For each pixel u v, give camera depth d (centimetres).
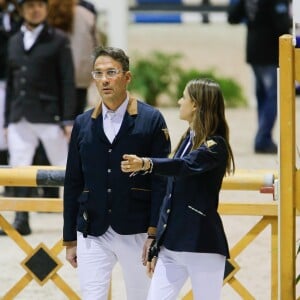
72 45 3200
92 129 1739
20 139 2909
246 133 4666
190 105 1669
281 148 1602
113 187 1728
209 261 1658
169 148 1747
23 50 2889
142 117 1734
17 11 3111
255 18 4141
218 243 1658
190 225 1647
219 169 1658
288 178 1602
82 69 3222
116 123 1736
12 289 2039
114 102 1723
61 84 2905
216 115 1661
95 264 1739
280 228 1614
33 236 2802
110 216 1728
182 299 2017
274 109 4122
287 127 1595
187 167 1608
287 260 1616
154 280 1673
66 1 3170
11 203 1997
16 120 2897
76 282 2372
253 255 2619
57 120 2902
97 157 1733
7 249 2684
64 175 1975
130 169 1580
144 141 1728
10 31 3109
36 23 2878
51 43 2881
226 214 1948
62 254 2611
